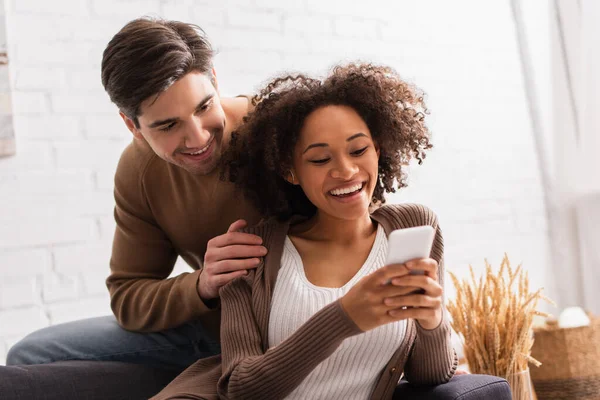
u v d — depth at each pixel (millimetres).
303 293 1363
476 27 3117
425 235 1102
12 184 2301
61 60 2375
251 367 1274
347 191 1353
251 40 2658
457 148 3051
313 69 2766
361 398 1385
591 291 3006
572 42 2928
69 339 1803
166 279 1736
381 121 1422
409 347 1370
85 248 2400
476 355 1839
